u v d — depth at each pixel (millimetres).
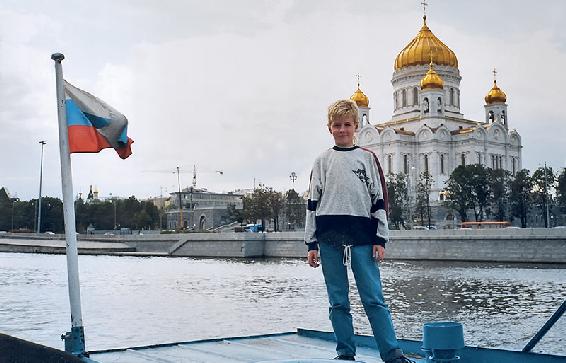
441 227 89500
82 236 102500
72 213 6969
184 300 34250
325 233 5684
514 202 88750
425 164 113812
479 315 26562
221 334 22750
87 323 25859
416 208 99188
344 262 5613
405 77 120188
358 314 25375
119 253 88812
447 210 98625
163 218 152375
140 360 6730
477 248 57000
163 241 90812
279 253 76812
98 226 136625
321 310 29250
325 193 5746
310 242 5895
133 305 32219
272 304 31922
